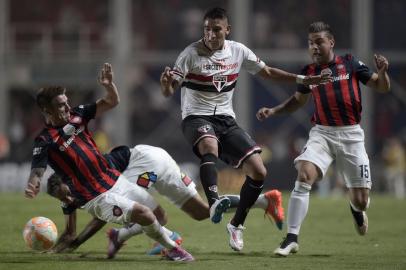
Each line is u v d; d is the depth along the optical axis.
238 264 27.36
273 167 94.19
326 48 30.23
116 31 110.31
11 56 111.38
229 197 30.78
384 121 109.19
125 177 29.22
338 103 30.05
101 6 112.06
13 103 111.19
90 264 27.16
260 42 110.12
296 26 110.19
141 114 109.19
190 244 34.16
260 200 31.78
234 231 29.81
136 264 27.16
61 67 110.81
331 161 30.36
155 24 110.62
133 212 26.88
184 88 30.48
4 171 90.94
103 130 108.12
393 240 36.84
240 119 107.06
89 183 27.44
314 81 29.75
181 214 49.12
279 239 36.34
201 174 28.89
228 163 30.42
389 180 99.81
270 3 110.19
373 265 27.81
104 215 27.31
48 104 27.16
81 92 111.19
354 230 41.62
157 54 110.31
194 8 111.00
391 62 110.44
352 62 30.47
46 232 28.94
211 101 30.09
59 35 112.19
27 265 26.94
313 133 30.64
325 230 41.50
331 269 26.64
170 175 29.69
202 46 29.92
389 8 110.62
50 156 27.42
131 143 108.94
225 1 110.69
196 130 29.56
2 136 103.94
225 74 30.11
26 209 51.53
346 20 110.94
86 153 27.50
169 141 108.94
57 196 30.05
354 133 30.31
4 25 111.81
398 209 58.66
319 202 66.00
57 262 27.69
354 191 30.80
